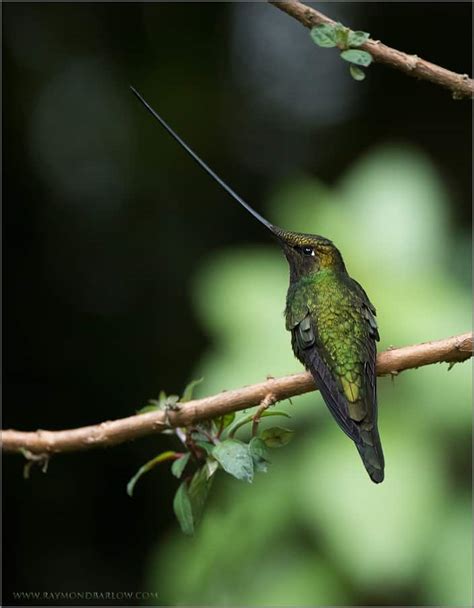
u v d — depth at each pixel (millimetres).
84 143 13922
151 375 13250
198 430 5461
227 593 8078
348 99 14672
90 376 13312
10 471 12961
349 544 7316
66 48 14164
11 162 13570
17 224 13508
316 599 7707
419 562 7301
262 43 14562
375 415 5633
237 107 14523
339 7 14453
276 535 7973
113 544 12852
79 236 13680
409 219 8734
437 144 14461
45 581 12672
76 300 13492
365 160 9844
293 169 14367
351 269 8477
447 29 14562
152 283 13617
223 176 14250
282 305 8305
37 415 13180
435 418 7668
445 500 7480
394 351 5754
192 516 5332
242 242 14016
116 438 5543
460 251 9031
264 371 7906
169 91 14414
